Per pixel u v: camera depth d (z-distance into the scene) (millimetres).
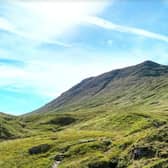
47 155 111188
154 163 72375
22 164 107625
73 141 120938
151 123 135875
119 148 90125
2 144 144375
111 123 182500
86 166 86938
